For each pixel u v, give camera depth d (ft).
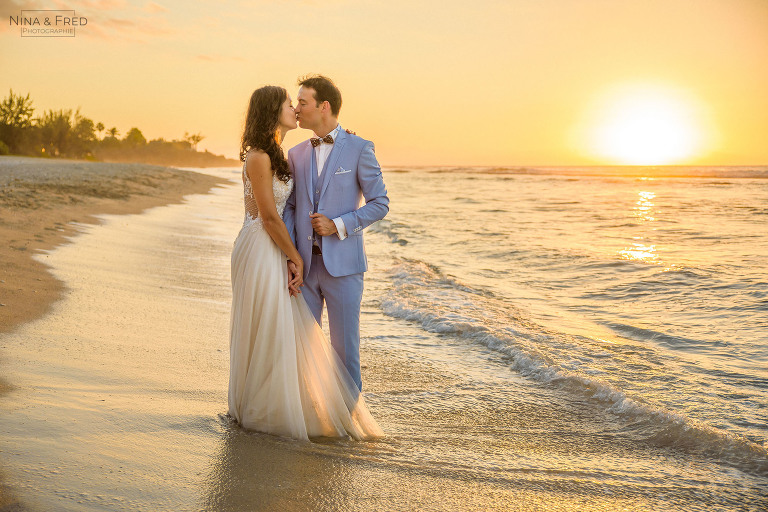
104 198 50.60
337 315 10.92
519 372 15.11
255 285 10.02
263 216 10.05
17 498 6.55
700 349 16.72
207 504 7.13
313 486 8.02
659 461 10.14
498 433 11.23
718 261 30.81
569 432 11.43
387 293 23.89
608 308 21.76
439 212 64.34
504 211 65.46
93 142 433.07
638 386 13.83
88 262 22.86
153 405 10.30
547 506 8.07
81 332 14.05
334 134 10.77
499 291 24.64
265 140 10.05
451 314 20.20
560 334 18.19
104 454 8.01
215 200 73.05
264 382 9.91
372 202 10.76
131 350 13.35
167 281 22.18
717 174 206.80
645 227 48.42
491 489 8.50
